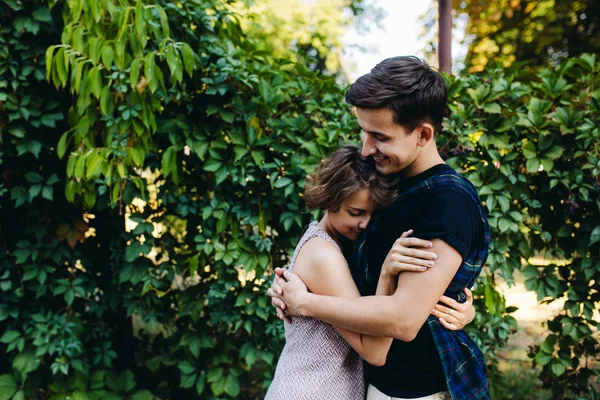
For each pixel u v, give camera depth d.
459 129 2.11
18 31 2.09
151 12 1.92
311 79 2.43
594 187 2.10
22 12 2.12
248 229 2.32
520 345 3.55
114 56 1.90
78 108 1.98
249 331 2.28
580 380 2.40
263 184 2.26
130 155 2.02
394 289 1.09
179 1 2.14
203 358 2.45
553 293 2.26
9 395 2.29
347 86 2.37
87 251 2.48
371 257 1.21
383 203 1.18
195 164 2.28
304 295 1.20
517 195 2.18
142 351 2.71
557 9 5.17
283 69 2.49
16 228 2.37
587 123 2.06
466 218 1.06
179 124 2.12
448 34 2.57
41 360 2.29
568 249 2.27
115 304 2.45
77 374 2.34
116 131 2.02
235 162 2.12
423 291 1.02
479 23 5.54
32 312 2.35
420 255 1.03
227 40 2.28
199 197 2.32
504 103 2.16
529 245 2.30
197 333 2.40
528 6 5.30
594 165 2.06
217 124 2.18
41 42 2.18
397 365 1.19
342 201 1.21
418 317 1.03
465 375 1.16
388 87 1.02
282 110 2.30
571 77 2.41
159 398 2.59
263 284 2.24
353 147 1.28
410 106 1.03
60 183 2.37
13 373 2.37
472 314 1.20
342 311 1.11
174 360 2.50
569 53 5.36
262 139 2.17
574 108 2.20
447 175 1.12
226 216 2.23
